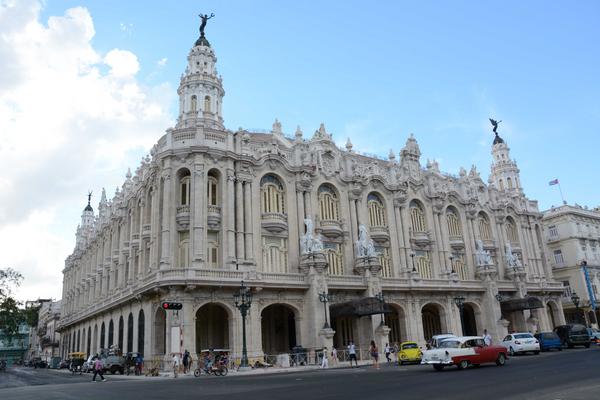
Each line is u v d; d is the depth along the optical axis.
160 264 44.62
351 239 55.47
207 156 47.50
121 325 54.19
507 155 82.62
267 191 51.72
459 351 28.27
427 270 61.78
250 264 46.44
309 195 53.47
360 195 57.59
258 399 17.58
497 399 15.05
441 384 20.12
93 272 78.25
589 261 83.00
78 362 58.56
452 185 68.75
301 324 46.72
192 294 41.72
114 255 66.44
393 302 53.97
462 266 65.69
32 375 51.91
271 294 45.66
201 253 44.19
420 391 18.02
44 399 20.31
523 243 74.38
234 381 27.44
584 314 80.06
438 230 63.78
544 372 23.42
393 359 49.09
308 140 57.75
